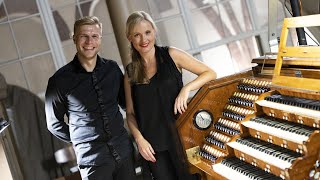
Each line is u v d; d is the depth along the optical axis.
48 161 4.24
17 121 4.18
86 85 2.67
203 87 2.80
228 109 2.79
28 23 4.27
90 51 2.63
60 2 4.34
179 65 2.78
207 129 2.83
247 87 2.74
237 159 2.49
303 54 2.28
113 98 2.75
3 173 3.35
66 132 2.85
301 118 2.14
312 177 1.93
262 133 2.30
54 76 2.68
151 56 2.71
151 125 2.77
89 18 2.68
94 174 2.73
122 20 4.16
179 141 2.80
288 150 2.20
